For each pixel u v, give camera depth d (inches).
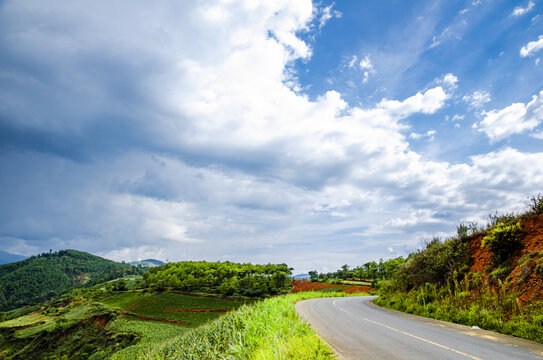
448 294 555.8
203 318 3383.4
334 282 4072.3
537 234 449.1
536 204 493.4
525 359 232.2
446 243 645.9
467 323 420.2
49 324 3826.3
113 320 3430.1
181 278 5738.2
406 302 669.3
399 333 370.0
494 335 338.6
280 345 270.7
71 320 3722.9
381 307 777.6
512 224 492.1
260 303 611.5
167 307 3905.0
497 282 452.1
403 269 830.5
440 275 623.5
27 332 3649.1
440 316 492.1
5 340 3506.4
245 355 299.4
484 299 446.6
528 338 311.4
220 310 3730.3
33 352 3107.8
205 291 5027.1
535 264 400.2
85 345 2881.4
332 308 747.4
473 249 568.4
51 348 3129.9
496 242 486.3
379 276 4037.9
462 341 307.7
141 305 4050.2
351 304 888.9
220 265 7396.7
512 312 381.4
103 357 2380.7
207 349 394.6
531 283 389.4
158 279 5861.2
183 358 444.8
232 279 5329.7
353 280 4301.2
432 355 254.2
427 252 704.4
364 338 345.7
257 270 6392.7
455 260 590.2
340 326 445.4
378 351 278.4
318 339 289.9
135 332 2787.9
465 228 613.3
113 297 5017.2
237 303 4111.7
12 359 2997.0
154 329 2844.5
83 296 6028.5
